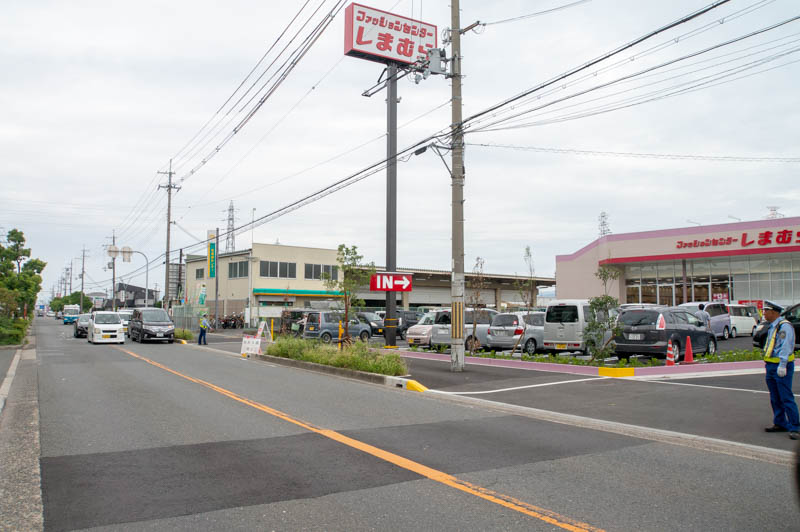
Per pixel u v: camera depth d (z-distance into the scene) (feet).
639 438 26.03
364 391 40.57
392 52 90.12
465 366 55.01
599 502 17.03
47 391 39.65
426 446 23.95
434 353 65.87
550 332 59.21
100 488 18.31
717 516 15.90
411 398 37.63
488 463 21.35
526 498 17.35
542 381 44.55
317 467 20.67
